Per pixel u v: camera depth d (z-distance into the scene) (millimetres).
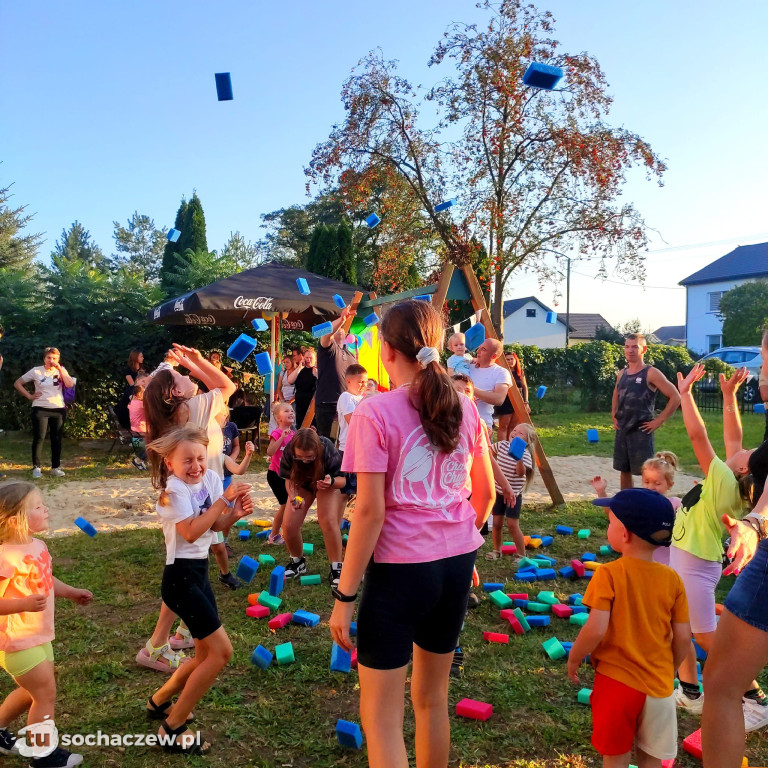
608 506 2766
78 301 13750
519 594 5043
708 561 3504
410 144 18188
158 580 5406
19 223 33469
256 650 3941
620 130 17094
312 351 10938
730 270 44438
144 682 3756
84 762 3008
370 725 2236
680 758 3113
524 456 5871
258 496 8852
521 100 16516
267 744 3199
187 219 20562
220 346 14453
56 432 10031
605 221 17516
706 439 3629
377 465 2223
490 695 3646
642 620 2617
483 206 17375
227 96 4227
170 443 3141
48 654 2961
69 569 5652
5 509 2869
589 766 3041
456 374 5133
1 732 3020
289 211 45750
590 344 20703
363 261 31984
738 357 22578
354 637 4305
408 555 2248
